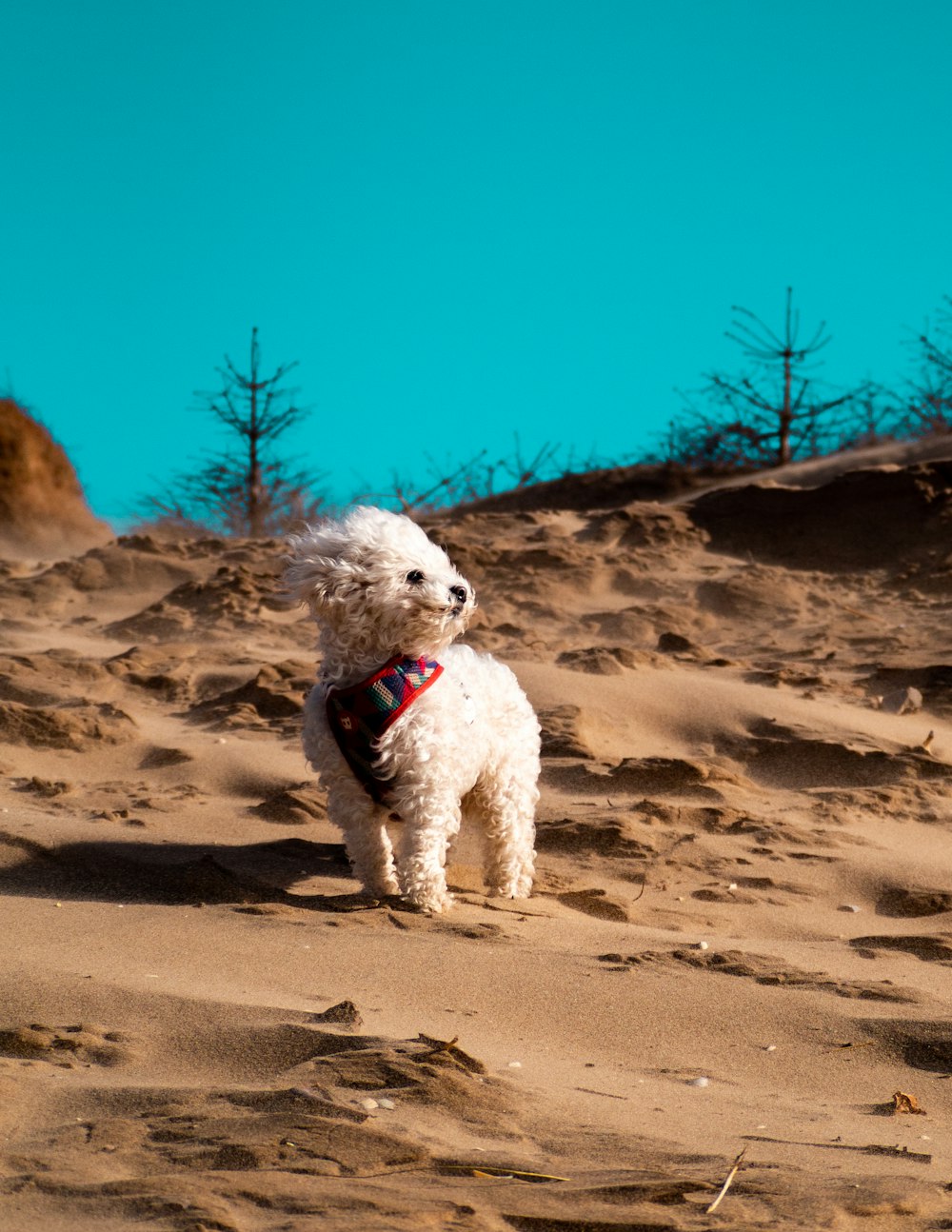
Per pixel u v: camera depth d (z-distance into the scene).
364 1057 3.78
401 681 5.83
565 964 5.04
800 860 7.11
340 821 6.09
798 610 13.82
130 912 5.61
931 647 12.07
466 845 7.36
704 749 9.31
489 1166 3.14
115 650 12.84
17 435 25.64
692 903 6.47
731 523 16.52
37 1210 2.79
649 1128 3.55
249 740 9.41
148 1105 3.45
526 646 12.18
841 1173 3.24
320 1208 2.83
